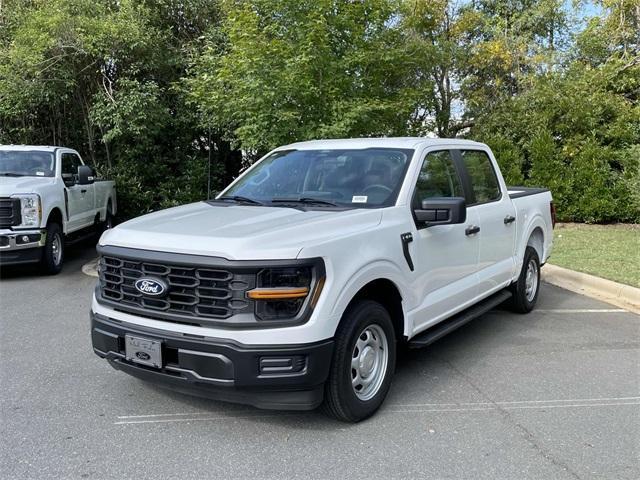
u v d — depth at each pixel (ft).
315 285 11.28
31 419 13.01
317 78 33.12
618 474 10.75
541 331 19.94
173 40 48.65
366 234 12.66
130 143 48.06
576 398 14.25
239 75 33.47
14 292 26.12
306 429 12.53
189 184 49.39
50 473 10.74
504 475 10.70
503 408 13.65
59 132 49.88
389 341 13.42
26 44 42.83
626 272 27.99
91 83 45.78
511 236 19.80
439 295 15.42
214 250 11.22
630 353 17.61
